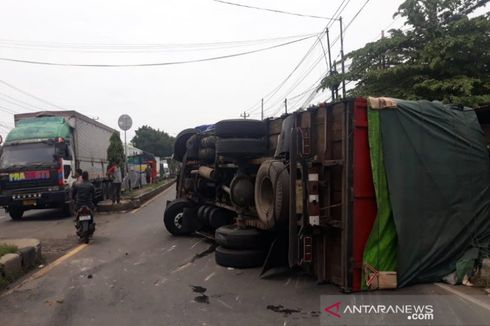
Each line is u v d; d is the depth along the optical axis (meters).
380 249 5.80
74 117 18.08
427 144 6.14
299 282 6.48
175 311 5.45
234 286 6.43
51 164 15.90
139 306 5.67
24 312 5.51
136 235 11.33
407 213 5.92
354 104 5.71
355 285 5.74
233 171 9.28
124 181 25.47
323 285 6.22
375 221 5.76
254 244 7.45
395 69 12.88
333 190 6.05
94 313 5.44
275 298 5.82
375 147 5.79
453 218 6.28
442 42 12.51
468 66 12.53
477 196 6.54
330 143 6.03
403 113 6.01
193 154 11.25
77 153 18.20
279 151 6.83
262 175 7.05
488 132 7.98
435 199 6.14
